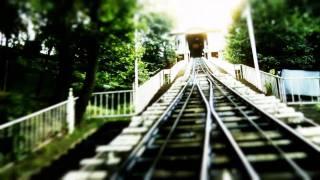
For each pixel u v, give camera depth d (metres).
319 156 6.42
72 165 7.51
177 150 7.53
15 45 15.52
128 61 17.16
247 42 19.28
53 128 9.49
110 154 7.33
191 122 10.27
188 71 34.75
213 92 17.28
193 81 23.78
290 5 8.30
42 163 7.64
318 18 8.59
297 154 6.64
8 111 11.02
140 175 6.11
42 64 16.27
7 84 14.02
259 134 8.27
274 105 11.58
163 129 9.43
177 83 22.84
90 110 12.26
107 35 10.03
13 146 8.46
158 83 19.42
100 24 9.20
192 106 13.34
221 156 6.72
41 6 7.66
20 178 6.85
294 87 15.76
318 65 19.25
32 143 8.41
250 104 11.84
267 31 10.35
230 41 20.73
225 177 5.70
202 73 32.84
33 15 8.60
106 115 11.90
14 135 9.07
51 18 8.59
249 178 5.43
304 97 15.61
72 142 9.13
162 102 14.62
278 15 8.87
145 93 14.27
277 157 6.46
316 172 5.62
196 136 8.54
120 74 17.97
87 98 11.23
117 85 17.61
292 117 9.91
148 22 9.47
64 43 11.84
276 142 7.52
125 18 8.64
